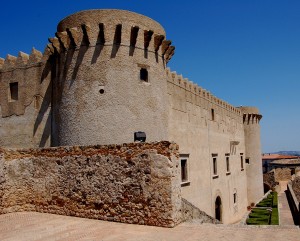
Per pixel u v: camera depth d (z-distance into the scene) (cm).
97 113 1532
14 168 1345
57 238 937
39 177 1323
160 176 1066
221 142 2870
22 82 1888
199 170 2289
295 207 2870
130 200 1109
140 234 962
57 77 1673
